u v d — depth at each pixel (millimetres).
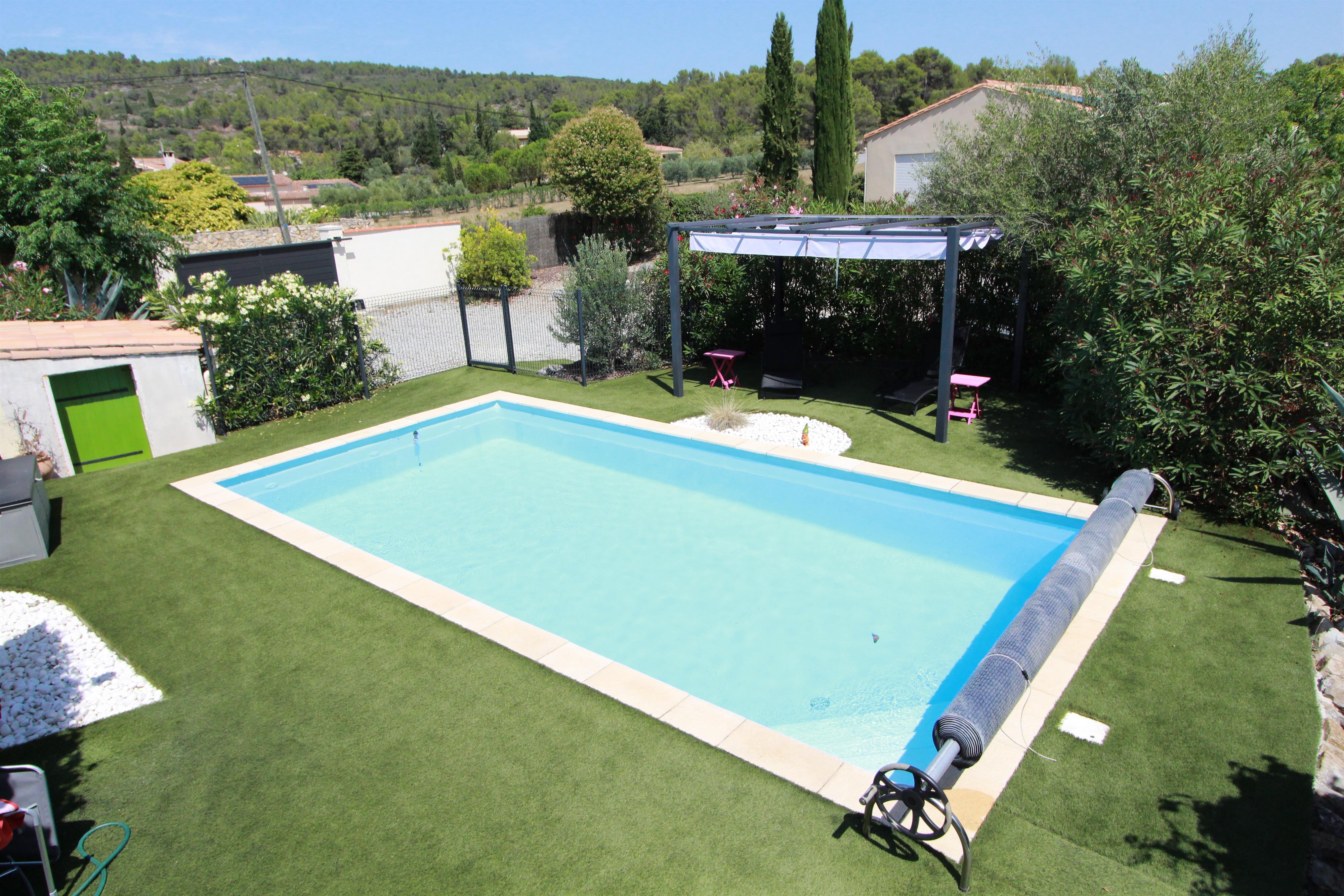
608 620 6586
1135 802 4094
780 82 23719
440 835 4070
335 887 3785
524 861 3883
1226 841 3830
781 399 11594
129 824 4234
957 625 6340
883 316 12617
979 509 8023
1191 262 6891
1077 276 7664
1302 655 5262
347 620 6258
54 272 15195
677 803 4230
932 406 11102
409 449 10922
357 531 8453
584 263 13070
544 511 8844
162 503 8766
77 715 5184
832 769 4461
